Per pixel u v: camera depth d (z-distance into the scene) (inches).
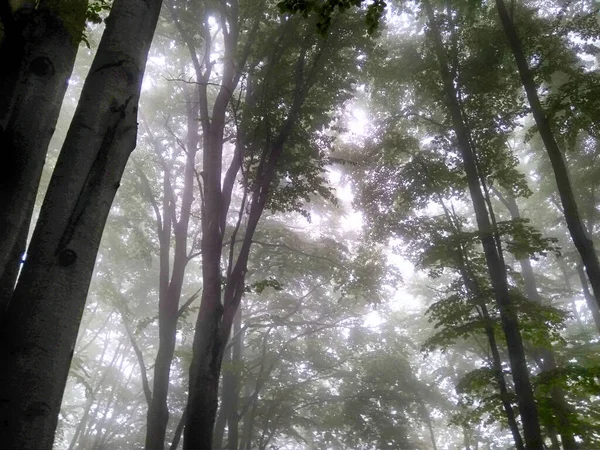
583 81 449.4
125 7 154.3
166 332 535.5
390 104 684.7
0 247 127.4
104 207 128.0
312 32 455.5
